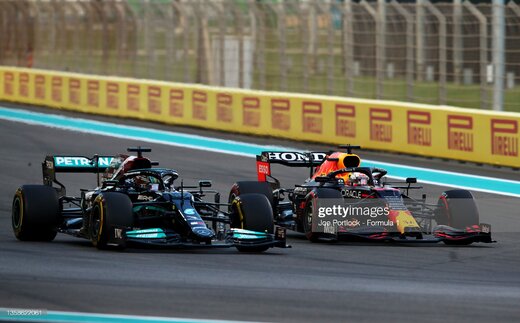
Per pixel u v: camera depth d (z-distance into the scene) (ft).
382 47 296.30
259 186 163.02
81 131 313.53
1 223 170.30
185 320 94.53
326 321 95.91
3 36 430.20
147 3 370.53
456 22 275.59
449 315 100.01
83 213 146.20
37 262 127.13
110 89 351.46
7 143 282.56
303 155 175.32
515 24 266.77
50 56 411.75
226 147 282.77
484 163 248.11
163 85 333.42
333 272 126.31
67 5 401.29
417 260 138.82
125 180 148.46
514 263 138.51
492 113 246.27
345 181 159.43
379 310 101.65
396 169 246.06
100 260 129.39
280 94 297.12
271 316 97.50
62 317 94.94
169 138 301.22
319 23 315.78
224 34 343.87
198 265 127.54
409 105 264.93
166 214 141.49
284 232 141.28
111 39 385.70
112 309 98.73
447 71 291.17
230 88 314.55
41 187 149.38
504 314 101.04
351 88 305.73
